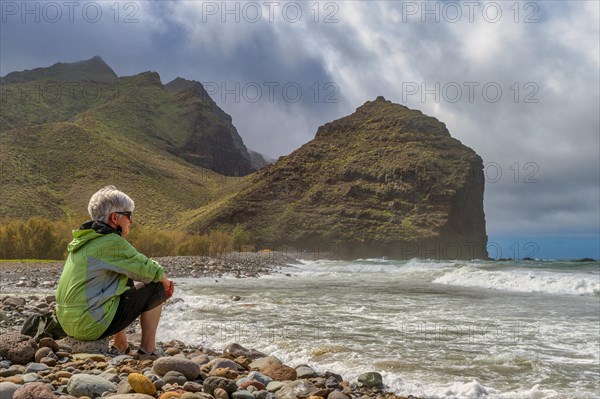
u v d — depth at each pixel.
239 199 92.88
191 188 129.12
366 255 82.38
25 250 33.94
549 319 9.38
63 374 3.75
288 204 90.75
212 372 4.27
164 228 98.56
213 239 48.72
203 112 199.00
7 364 4.07
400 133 105.44
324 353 6.21
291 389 3.99
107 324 4.40
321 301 12.28
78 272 4.41
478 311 10.51
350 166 96.25
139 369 4.13
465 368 5.62
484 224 99.56
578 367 5.73
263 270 28.31
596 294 14.59
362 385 4.80
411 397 4.50
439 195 90.19
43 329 4.70
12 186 97.94
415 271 27.86
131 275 4.45
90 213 4.53
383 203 90.25
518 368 5.66
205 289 15.80
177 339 7.10
